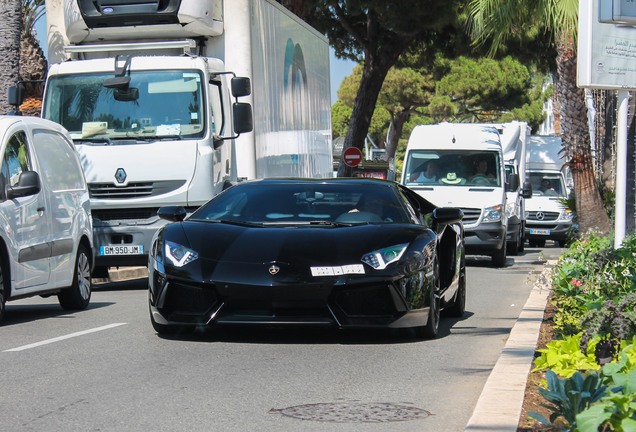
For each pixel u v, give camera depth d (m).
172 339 16.55
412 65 76.81
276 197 17.88
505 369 13.00
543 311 19.98
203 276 15.59
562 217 58.28
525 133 52.44
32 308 22.67
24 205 19.38
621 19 16.67
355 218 17.31
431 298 16.36
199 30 27.61
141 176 26.72
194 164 26.75
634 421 6.97
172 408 11.31
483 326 18.97
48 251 20.17
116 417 10.82
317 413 11.11
